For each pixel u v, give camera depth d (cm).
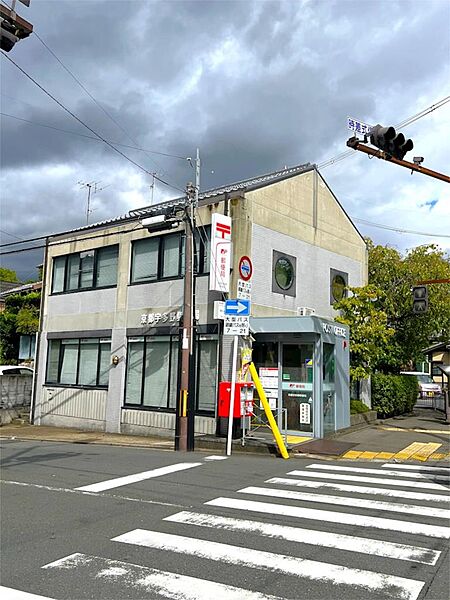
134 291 1797
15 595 439
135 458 1173
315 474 965
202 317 1538
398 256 2241
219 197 1548
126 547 558
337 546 560
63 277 2114
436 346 2447
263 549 551
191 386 1338
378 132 904
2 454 1270
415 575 484
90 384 1930
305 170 1798
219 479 913
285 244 1669
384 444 1337
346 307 1777
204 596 437
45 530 623
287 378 1463
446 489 837
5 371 2375
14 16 818
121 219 1873
